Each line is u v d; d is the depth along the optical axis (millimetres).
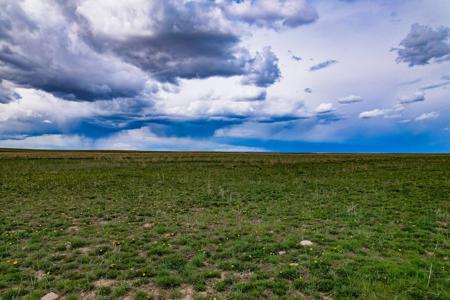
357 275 7688
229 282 7559
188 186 24922
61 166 41719
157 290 7164
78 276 7844
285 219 14133
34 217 14484
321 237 11172
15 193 21078
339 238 11148
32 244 10445
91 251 9773
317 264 8461
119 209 16422
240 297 6711
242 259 9148
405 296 6637
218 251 9938
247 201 18844
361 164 45312
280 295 6879
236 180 28859
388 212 15352
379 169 37344
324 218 14312
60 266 8484
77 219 14359
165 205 17562
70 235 11695
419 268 8070
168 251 9750
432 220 13641
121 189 23344
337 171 36281
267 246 10125
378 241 10594
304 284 7316
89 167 40875
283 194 21156
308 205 17391
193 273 8023
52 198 19484
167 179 29406
